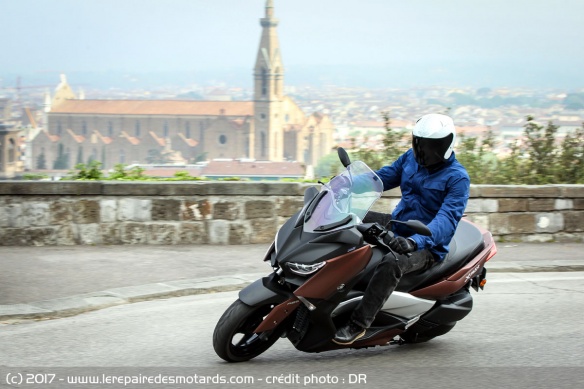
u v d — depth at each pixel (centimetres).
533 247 938
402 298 500
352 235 465
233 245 900
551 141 1185
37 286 691
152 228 893
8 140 19538
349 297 482
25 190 869
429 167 509
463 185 505
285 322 495
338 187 489
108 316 612
